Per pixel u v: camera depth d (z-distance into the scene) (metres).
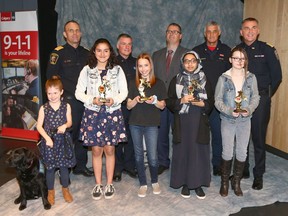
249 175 3.70
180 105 3.07
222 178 3.25
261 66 3.27
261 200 3.17
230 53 3.32
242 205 3.07
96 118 3.00
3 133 5.29
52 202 3.04
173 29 3.61
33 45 5.02
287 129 4.31
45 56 5.04
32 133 5.16
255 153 3.40
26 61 5.08
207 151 3.13
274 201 3.16
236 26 5.12
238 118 3.07
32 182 2.93
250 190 3.37
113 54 3.06
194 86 3.03
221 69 3.54
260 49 3.28
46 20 4.94
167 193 3.30
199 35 4.95
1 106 5.61
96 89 3.01
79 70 3.50
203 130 3.06
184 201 3.14
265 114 3.29
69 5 4.80
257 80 3.28
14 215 2.86
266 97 3.27
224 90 3.05
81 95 3.00
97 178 3.19
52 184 3.02
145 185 3.28
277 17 4.38
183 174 3.19
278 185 3.50
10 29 5.09
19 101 5.20
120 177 3.60
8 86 5.23
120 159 3.66
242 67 3.00
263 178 3.68
